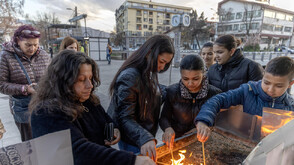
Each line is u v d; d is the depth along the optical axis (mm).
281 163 403
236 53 1768
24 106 1647
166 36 1104
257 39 25188
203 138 974
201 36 27656
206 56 2252
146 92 1103
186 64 1173
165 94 1509
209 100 1226
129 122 1024
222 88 1885
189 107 1407
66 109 715
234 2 30562
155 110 1267
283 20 31422
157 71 1153
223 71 1874
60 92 731
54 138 540
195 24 26500
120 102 1038
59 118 695
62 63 724
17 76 1630
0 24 10555
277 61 990
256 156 474
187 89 1340
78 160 635
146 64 1094
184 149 1006
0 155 463
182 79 1274
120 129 1113
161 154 950
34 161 509
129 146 1223
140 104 1101
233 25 30969
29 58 1707
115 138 1061
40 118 686
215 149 1002
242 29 29906
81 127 837
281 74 956
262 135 947
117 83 1057
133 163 624
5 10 10305
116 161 624
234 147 1017
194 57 1193
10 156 476
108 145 1031
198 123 1071
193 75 1176
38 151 513
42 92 740
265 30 29656
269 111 921
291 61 968
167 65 1231
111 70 8641
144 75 1084
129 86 1010
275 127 910
